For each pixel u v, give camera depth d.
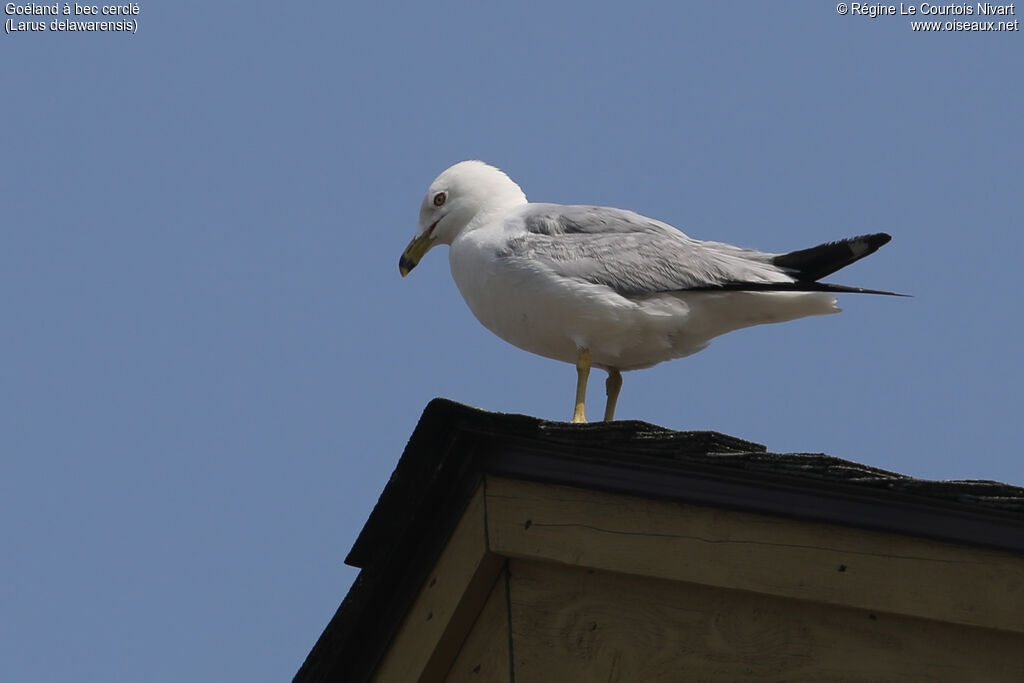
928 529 9.25
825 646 9.91
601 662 10.88
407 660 11.91
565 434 10.77
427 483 11.49
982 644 9.30
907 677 9.55
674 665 10.55
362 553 11.88
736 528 10.13
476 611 11.67
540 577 11.29
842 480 9.47
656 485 10.48
